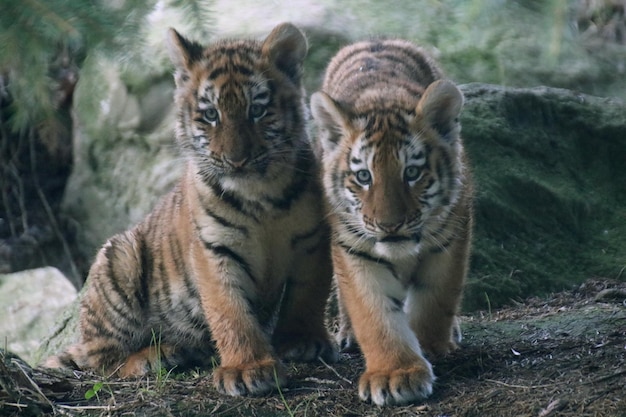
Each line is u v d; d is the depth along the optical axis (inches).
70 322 579.2
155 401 382.9
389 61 476.1
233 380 386.0
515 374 382.6
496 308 530.6
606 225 588.1
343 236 388.8
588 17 743.7
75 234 769.6
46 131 446.6
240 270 413.4
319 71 681.0
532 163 600.1
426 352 411.5
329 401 373.4
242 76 414.6
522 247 561.0
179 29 670.5
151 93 713.0
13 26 302.8
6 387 379.9
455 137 392.2
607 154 620.1
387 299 388.2
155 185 716.7
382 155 373.7
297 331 429.1
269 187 409.1
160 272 450.6
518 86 691.4
